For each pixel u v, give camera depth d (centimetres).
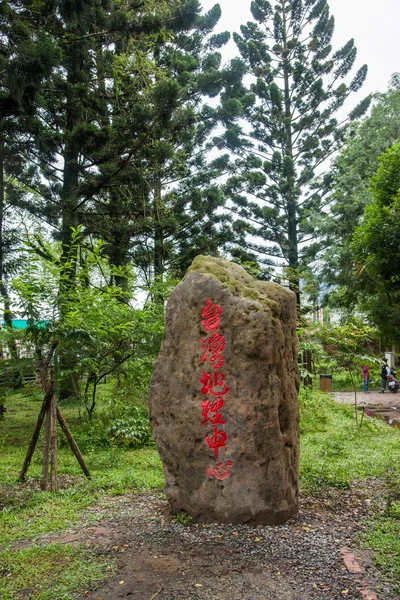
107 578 359
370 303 1488
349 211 2142
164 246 1648
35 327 580
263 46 2483
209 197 1859
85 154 1271
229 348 468
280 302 500
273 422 455
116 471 655
